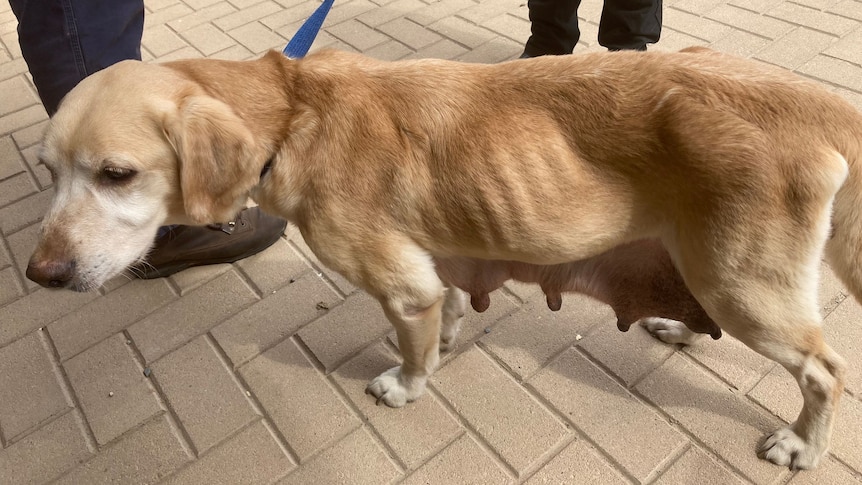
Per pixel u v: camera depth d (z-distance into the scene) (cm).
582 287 212
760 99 160
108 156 171
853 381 226
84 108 174
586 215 176
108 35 247
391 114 181
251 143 176
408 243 192
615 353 247
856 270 171
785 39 392
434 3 478
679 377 236
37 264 177
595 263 203
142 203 182
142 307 285
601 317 261
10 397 253
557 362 246
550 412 231
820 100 161
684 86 165
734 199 158
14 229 325
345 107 182
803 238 161
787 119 158
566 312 265
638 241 192
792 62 372
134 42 262
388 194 183
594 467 214
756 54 382
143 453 231
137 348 268
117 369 260
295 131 183
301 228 195
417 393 236
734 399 228
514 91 178
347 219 185
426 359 226
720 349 243
